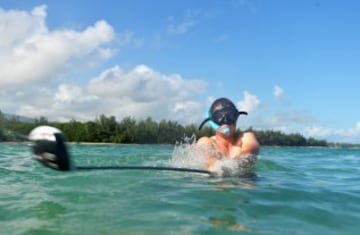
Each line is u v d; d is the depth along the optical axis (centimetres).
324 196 172
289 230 119
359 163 398
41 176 219
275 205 150
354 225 128
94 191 169
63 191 169
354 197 173
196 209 139
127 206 142
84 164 318
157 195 162
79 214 131
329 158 497
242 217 131
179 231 114
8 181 203
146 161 340
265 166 290
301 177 242
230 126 231
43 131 138
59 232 112
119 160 352
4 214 132
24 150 542
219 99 236
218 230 116
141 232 112
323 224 128
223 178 210
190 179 204
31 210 136
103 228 116
